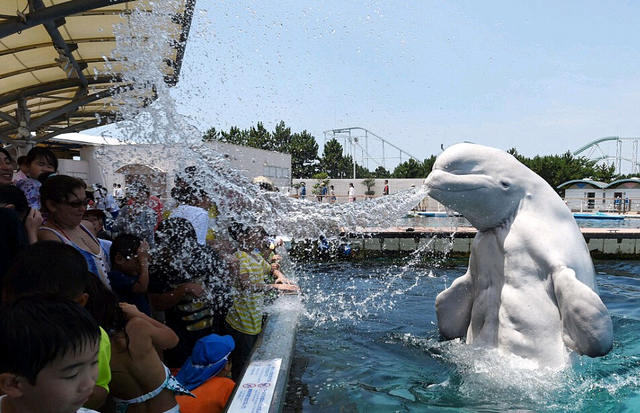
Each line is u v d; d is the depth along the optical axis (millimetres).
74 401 1613
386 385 4117
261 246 5215
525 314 4328
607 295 8266
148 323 2670
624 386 3961
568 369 4121
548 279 4328
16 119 12766
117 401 2643
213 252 4363
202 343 3529
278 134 64438
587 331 3865
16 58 10102
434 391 3975
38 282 2154
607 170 63156
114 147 4828
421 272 11359
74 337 1559
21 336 1514
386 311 7043
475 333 4855
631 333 5555
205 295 4223
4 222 3018
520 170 4625
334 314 6812
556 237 4406
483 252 4773
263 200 5488
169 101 4852
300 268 12023
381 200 5539
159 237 4117
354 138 34438
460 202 4590
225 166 5207
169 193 4938
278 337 4695
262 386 3410
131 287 3717
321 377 4312
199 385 3430
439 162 4691
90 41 10078
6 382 1549
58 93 13461
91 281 2471
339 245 13477
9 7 7812
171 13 5199
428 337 5484
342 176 68375
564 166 59156
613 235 14758
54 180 3521
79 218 3582
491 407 3650
